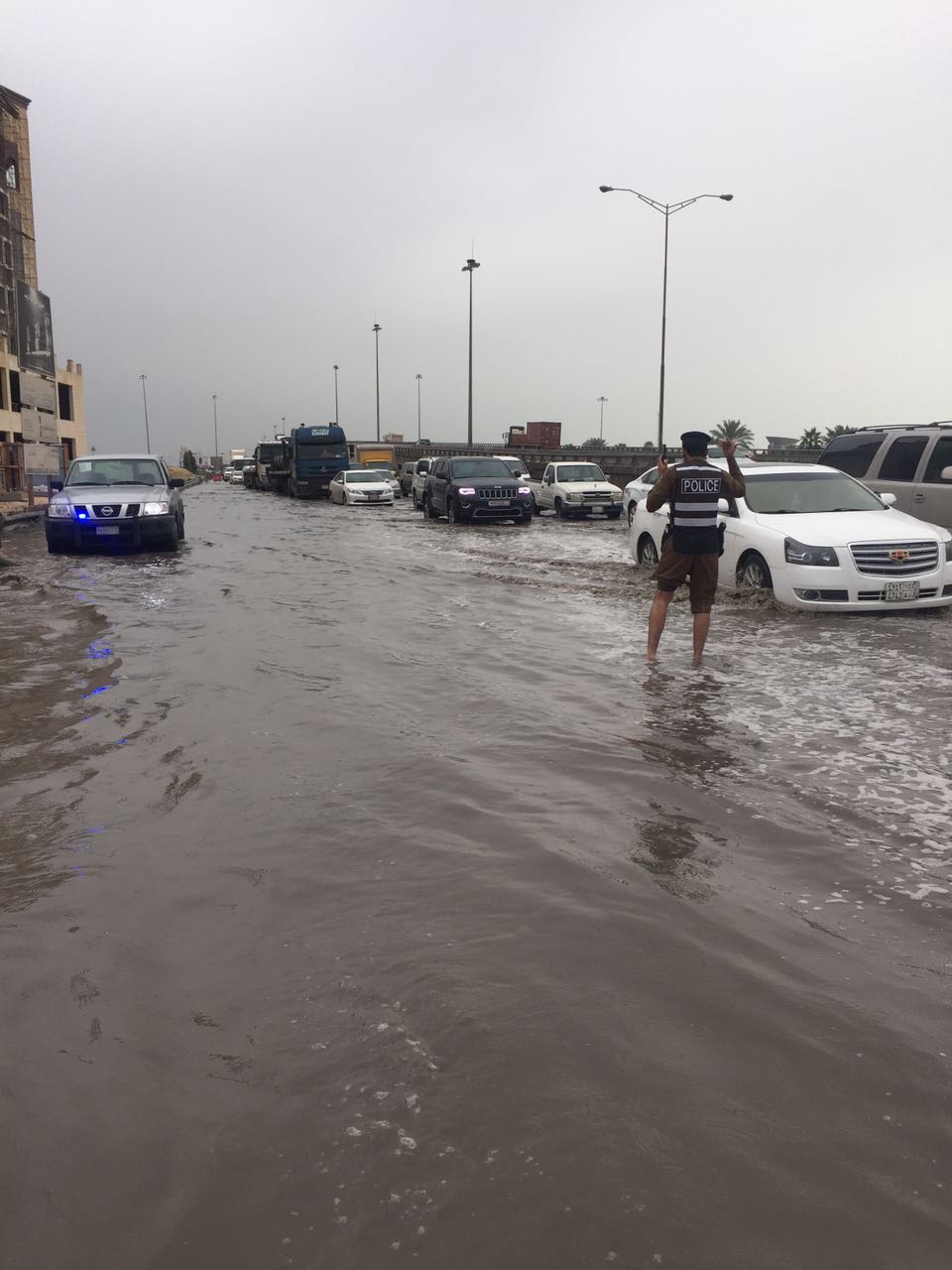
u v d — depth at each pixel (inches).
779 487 403.5
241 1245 65.0
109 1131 76.4
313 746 184.2
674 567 266.7
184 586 446.0
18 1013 93.6
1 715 209.9
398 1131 75.6
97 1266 63.6
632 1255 63.4
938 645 294.4
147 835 139.9
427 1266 62.9
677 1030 89.2
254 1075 83.2
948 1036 88.7
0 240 1940.2
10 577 482.0
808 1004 93.8
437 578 474.3
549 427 2522.1
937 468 438.6
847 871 126.5
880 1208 67.4
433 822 143.6
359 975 99.5
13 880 125.0
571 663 267.6
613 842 135.5
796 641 301.9
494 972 99.7
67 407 2439.7
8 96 2014.0
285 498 1857.8
